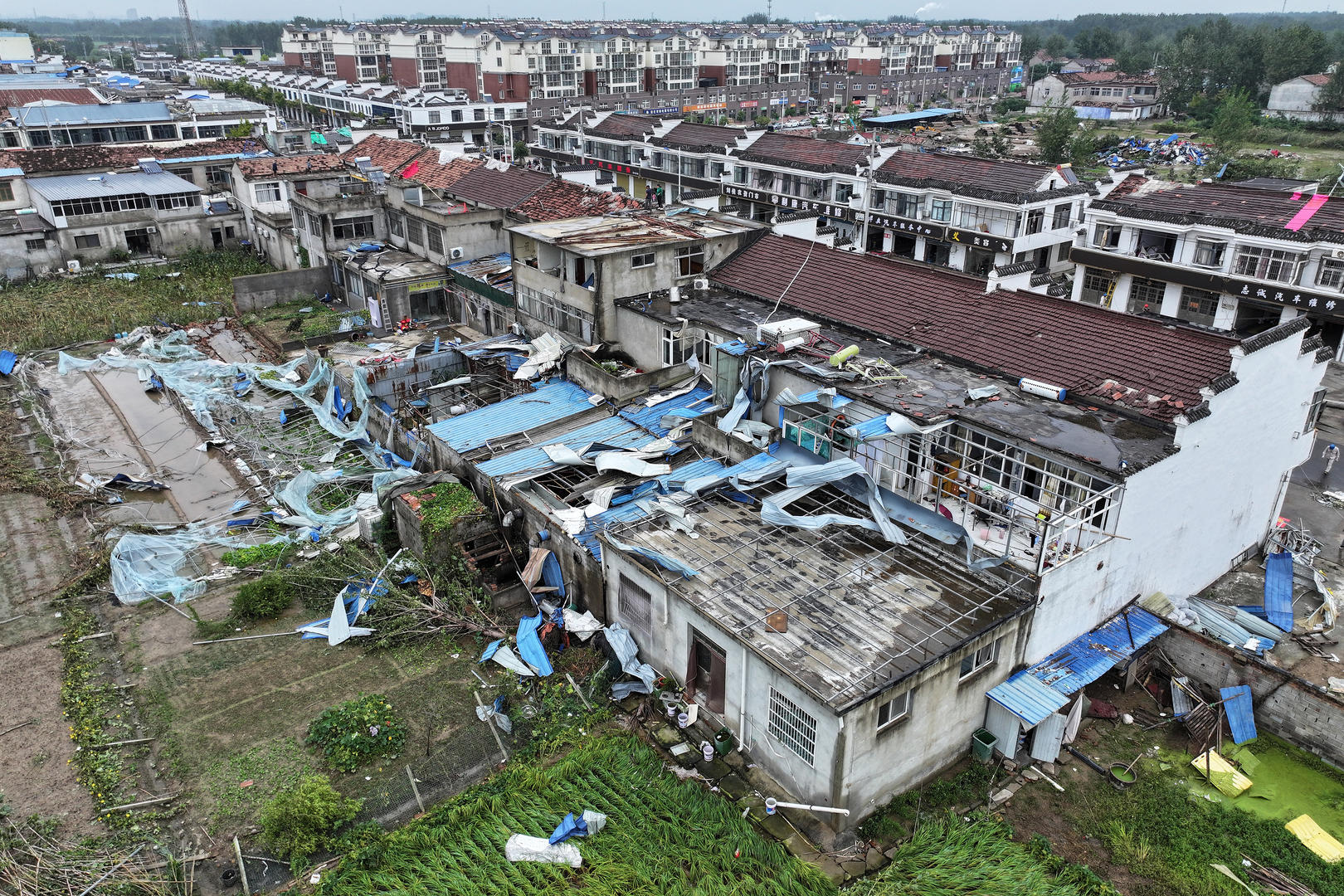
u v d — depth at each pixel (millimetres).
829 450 25375
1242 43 146625
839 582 21422
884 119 132250
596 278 34062
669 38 147000
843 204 64125
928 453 24578
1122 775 20281
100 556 28625
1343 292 42625
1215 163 94500
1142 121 144750
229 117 91500
